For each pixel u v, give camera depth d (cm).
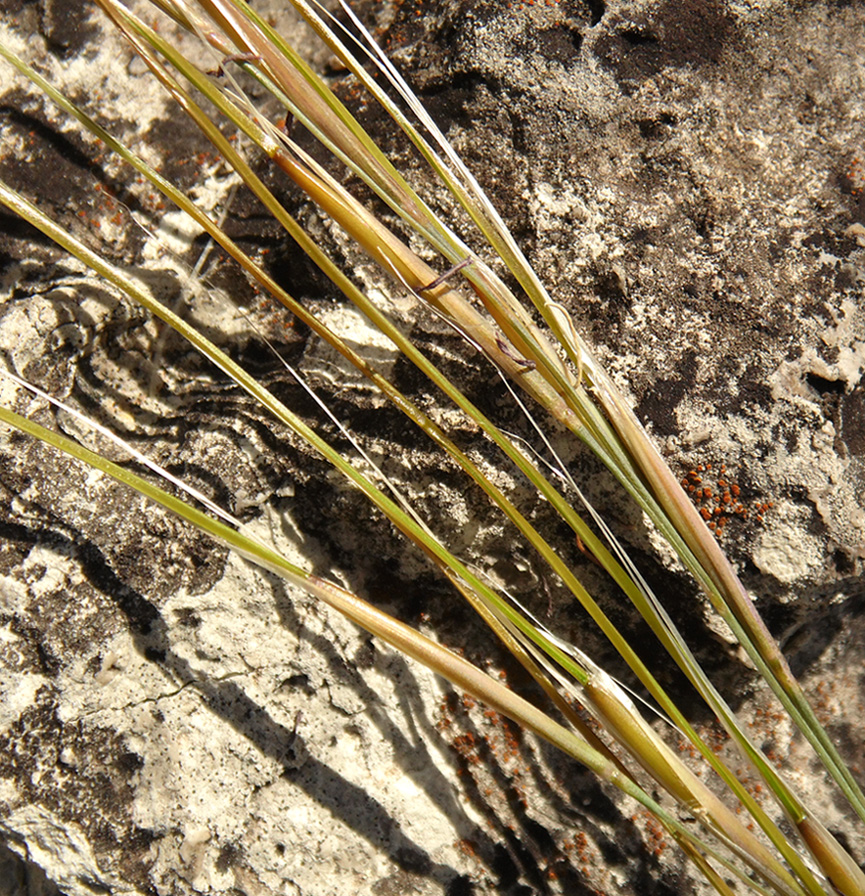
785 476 20
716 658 21
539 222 21
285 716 22
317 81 18
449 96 22
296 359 22
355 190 22
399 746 22
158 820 22
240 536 17
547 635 18
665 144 22
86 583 22
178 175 23
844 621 22
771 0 22
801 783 23
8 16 24
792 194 21
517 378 18
